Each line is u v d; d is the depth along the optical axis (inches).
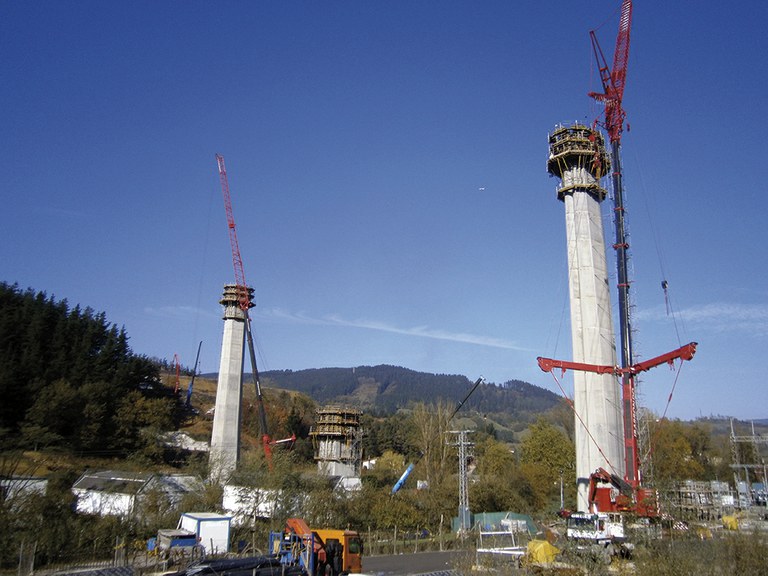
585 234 2402.8
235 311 3745.1
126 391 3762.3
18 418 2832.2
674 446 3149.6
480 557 991.0
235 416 3538.4
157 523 1692.9
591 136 2481.5
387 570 1397.6
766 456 3629.4
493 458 3550.7
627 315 2042.3
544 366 2117.4
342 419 4192.9
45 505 1464.1
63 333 3887.8
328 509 2014.0
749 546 764.6
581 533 1116.5
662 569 681.6
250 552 1605.6
